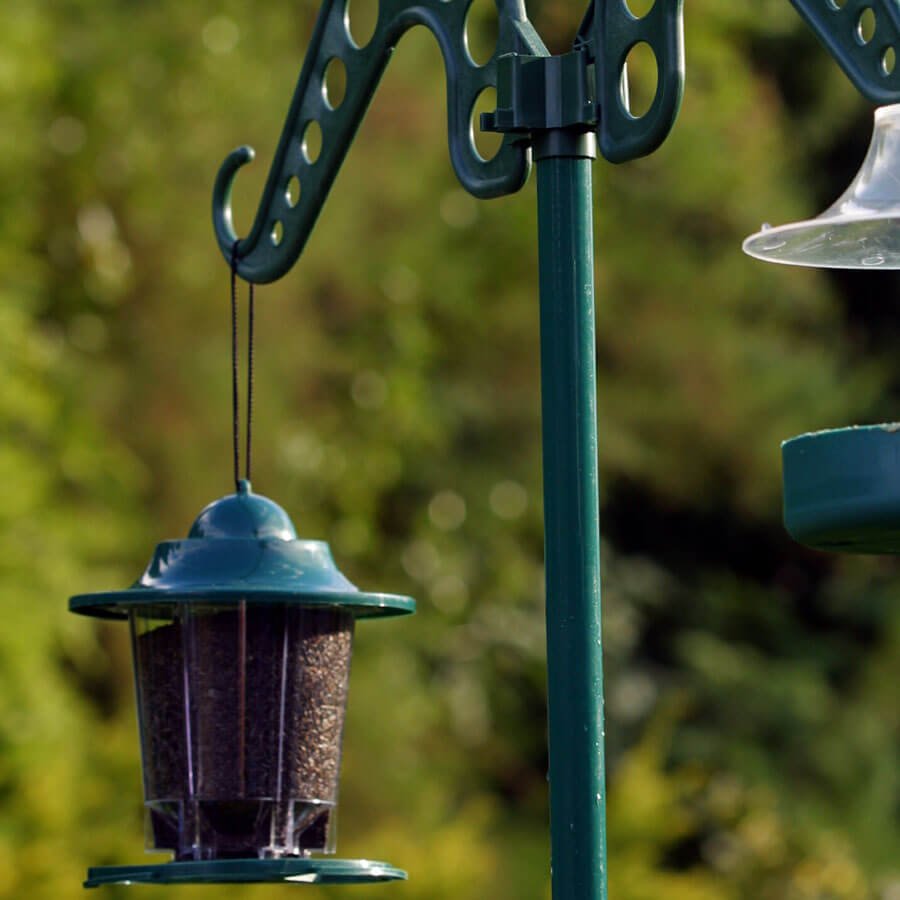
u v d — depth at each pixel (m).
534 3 19.62
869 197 4.53
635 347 20.95
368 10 18.34
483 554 20.31
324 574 5.76
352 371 18.19
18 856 12.35
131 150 16.95
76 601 5.73
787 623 22.98
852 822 21.11
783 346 21.42
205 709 5.86
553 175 4.63
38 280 16.08
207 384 16.77
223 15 17.58
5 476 14.44
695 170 20.42
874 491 4.40
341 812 17.22
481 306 20.03
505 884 17.70
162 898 12.37
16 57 15.39
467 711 20.45
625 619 22.28
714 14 20.41
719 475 21.67
